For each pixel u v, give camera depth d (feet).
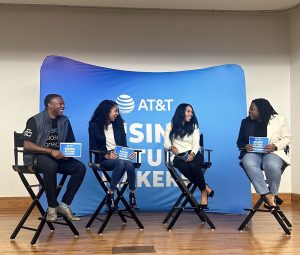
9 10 18.63
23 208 18.30
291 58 19.83
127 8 19.08
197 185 14.57
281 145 13.37
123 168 13.41
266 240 12.26
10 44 18.63
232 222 15.17
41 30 18.79
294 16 19.53
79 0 17.57
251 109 13.93
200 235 12.99
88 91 17.16
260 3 18.25
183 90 17.74
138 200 17.22
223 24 19.65
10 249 11.35
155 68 19.33
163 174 17.44
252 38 19.77
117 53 19.15
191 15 19.49
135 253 10.84
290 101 19.88
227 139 17.34
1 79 18.56
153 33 19.33
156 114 17.63
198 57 19.52
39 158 12.10
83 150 16.74
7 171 18.40
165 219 14.93
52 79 16.80
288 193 19.71
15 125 18.57
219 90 17.60
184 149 14.35
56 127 12.87
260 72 19.81
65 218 12.83
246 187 17.10
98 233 13.24
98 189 16.66
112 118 14.58
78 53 18.97
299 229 13.82
